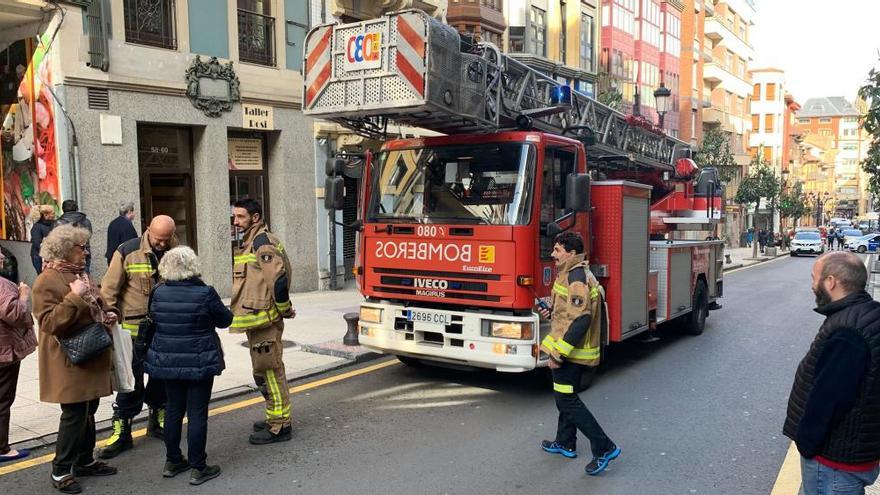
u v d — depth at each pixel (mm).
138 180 10992
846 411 2672
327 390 7016
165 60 11344
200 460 4555
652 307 8492
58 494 4336
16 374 4859
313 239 14359
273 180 13773
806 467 2867
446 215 6664
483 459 5086
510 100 7309
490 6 22859
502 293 6258
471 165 6648
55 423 5523
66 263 4223
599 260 7367
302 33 13984
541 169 6391
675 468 4961
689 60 45469
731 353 9227
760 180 38688
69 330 4160
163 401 5348
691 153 12898
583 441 5555
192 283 4520
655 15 38938
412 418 6090
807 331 11164
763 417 6254
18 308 4582
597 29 30453
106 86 10430
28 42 10328
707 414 6340
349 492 4449
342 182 7234
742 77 60719
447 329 6602
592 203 7371
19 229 11070
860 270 2789
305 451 5207
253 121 12883
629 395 7016
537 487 4578
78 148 10133
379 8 15734
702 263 10633
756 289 18641
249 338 5316
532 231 6258
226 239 12500
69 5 9930
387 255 7004
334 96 6445
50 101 10094
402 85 5992
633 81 36281
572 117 8789
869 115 10422
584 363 4859
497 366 6371
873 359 2641
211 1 12125
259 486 4531
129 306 5062
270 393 5367
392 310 6988
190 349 4441
